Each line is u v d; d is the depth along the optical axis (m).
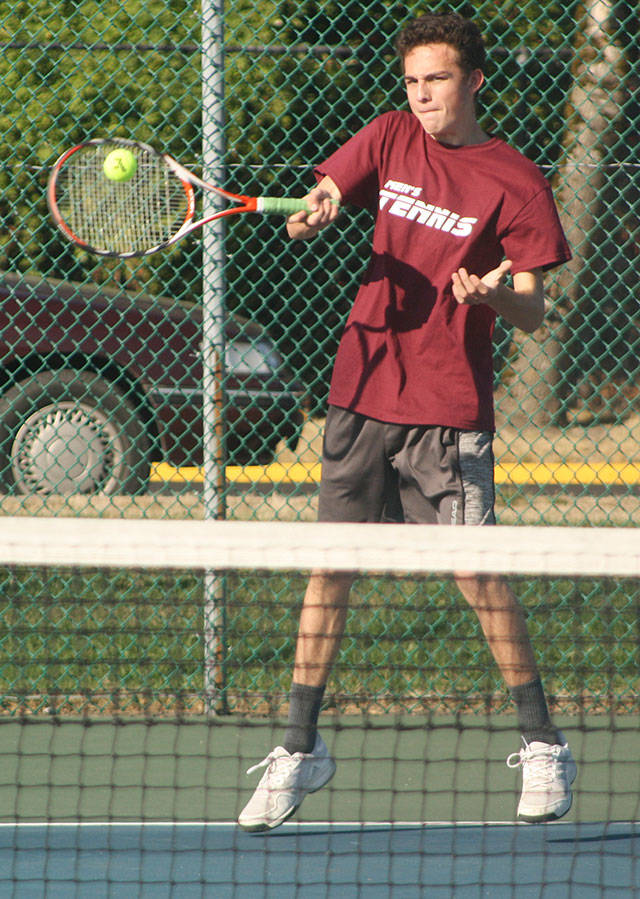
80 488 22.36
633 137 22.55
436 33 12.84
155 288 21.16
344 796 14.10
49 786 13.77
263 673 17.69
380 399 13.02
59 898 10.81
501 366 22.20
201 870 11.63
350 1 19.08
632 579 18.08
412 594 18.06
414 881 11.36
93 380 22.27
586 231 24.27
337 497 13.42
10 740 16.00
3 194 19.97
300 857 12.05
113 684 17.62
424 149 13.18
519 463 22.55
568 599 18.03
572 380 33.16
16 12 19.78
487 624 12.77
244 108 19.44
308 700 12.92
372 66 19.39
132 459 22.44
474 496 12.87
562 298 21.62
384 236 13.05
